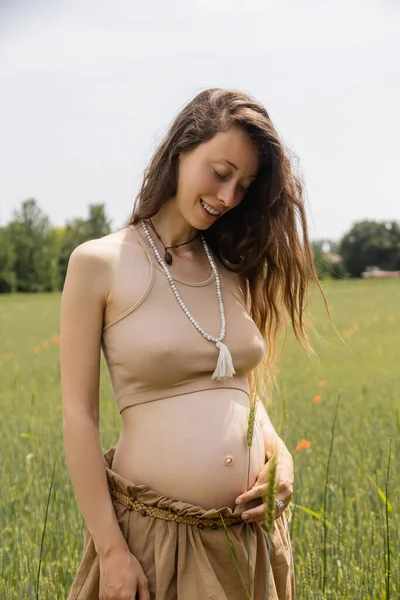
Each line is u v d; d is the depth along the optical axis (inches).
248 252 133.3
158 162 122.1
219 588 108.7
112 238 119.5
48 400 424.2
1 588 159.2
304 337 141.0
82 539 182.1
